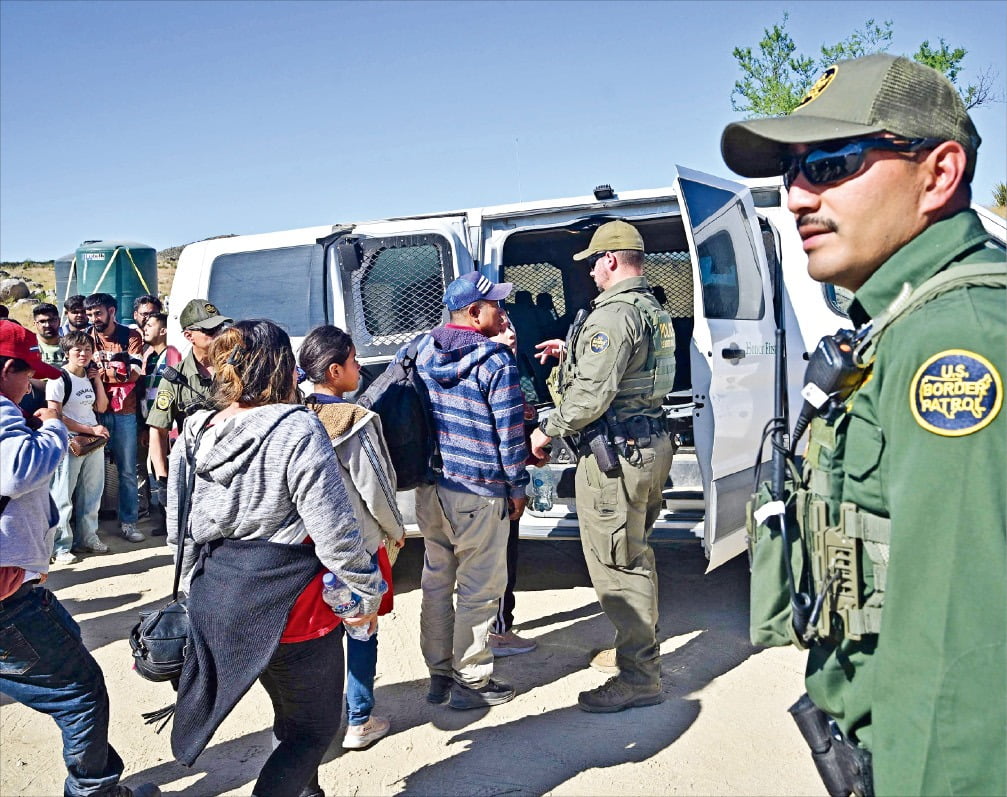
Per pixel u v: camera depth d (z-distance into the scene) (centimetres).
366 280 475
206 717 231
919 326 118
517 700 382
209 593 235
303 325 495
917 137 127
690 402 516
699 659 414
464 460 352
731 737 340
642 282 363
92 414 613
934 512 110
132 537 672
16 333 273
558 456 478
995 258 125
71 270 1377
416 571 557
